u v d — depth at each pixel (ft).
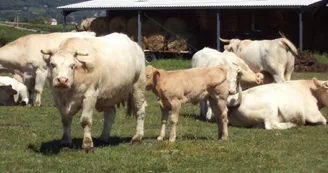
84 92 36.22
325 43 128.16
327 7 127.34
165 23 134.00
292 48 63.41
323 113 57.11
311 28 128.88
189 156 36.27
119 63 38.42
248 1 124.47
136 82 41.06
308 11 124.77
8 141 40.55
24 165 33.96
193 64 56.24
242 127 49.44
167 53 133.59
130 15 146.00
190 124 50.78
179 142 39.17
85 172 32.68
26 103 64.39
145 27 136.77
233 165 34.58
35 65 60.03
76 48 36.11
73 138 42.86
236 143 40.27
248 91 49.70
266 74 65.26
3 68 60.64
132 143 40.83
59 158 35.58
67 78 34.42
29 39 60.23
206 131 46.78
